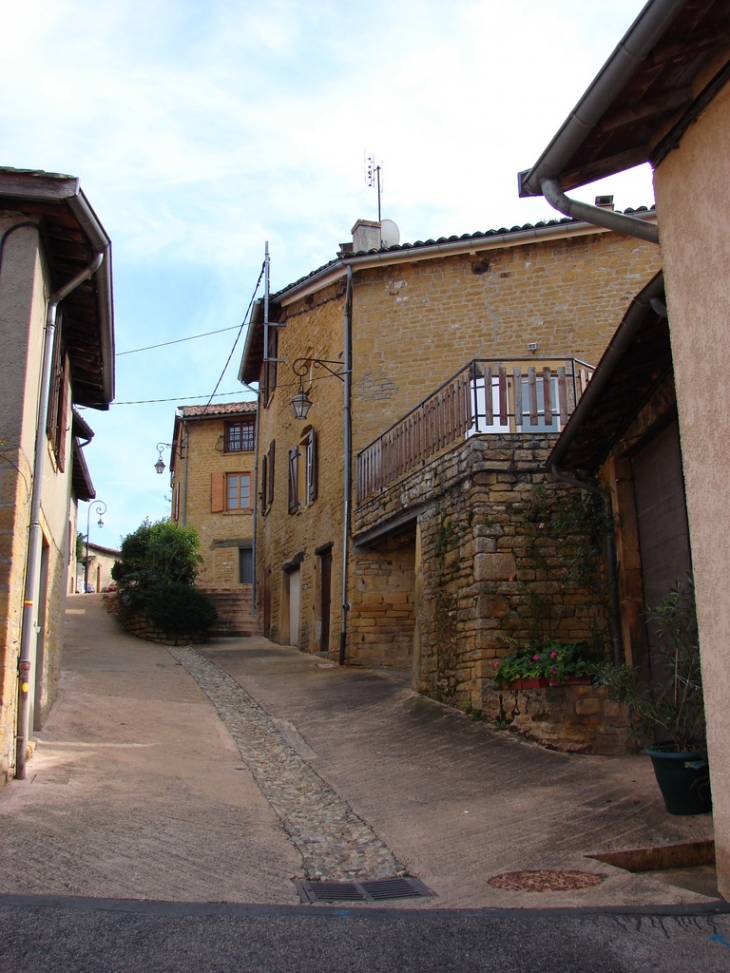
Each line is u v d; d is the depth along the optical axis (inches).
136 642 657.6
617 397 308.7
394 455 496.7
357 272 593.6
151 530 752.3
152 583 706.2
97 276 298.0
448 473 404.5
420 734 344.2
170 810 240.1
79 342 361.1
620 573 344.2
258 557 832.3
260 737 362.6
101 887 178.7
